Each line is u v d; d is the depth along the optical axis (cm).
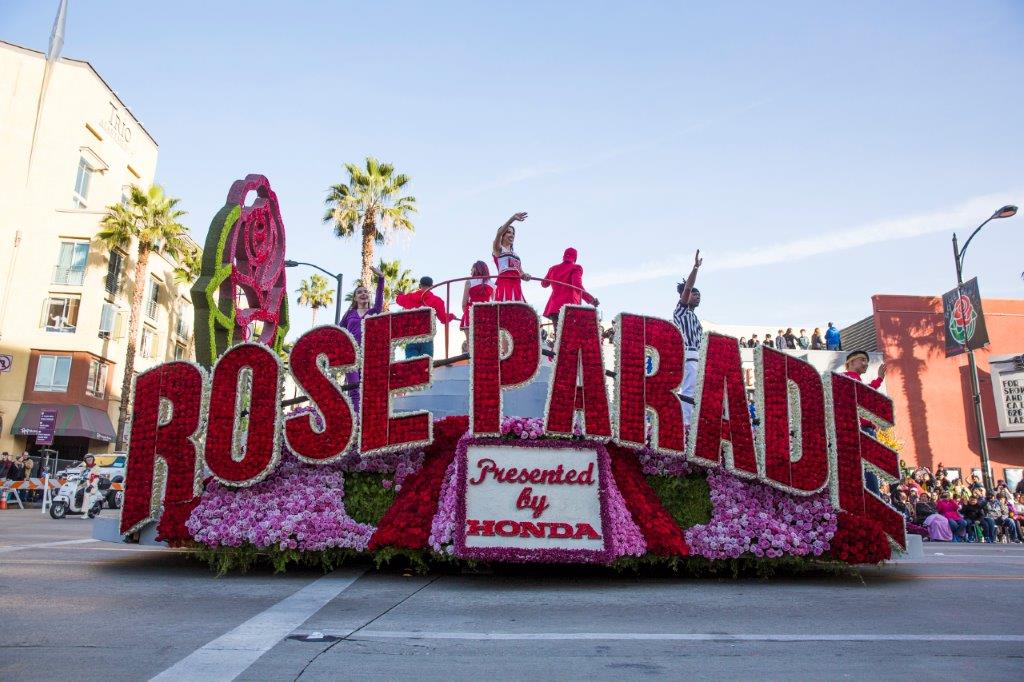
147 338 4403
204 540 837
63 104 3928
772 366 929
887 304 3731
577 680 444
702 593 778
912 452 3575
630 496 866
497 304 898
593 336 897
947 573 976
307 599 716
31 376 3684
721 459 900
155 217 3922
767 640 554
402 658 493
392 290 4050
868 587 837
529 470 838
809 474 895
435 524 832
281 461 896
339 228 3631
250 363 898
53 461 2892
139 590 750
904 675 460
